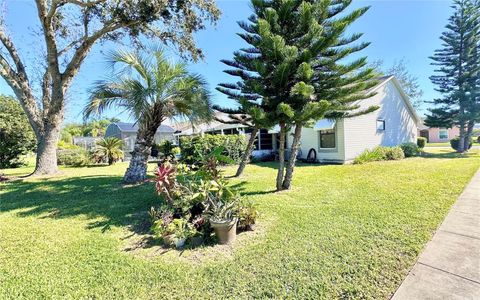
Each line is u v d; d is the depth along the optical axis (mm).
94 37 10688
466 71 18859
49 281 2984
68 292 2777
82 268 3262
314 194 6699
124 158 21797
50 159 11766
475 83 18766
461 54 19156
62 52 11859
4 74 10672
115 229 4617
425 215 4668
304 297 2580
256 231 4328
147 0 8492
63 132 35969
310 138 16250
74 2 9398
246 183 8570
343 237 3891
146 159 9352
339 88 7090
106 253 3668
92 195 7293
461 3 18781
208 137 13852
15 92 11180
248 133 18031
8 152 15891
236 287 2795
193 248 3775
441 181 7504
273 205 5758
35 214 5602
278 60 6609
